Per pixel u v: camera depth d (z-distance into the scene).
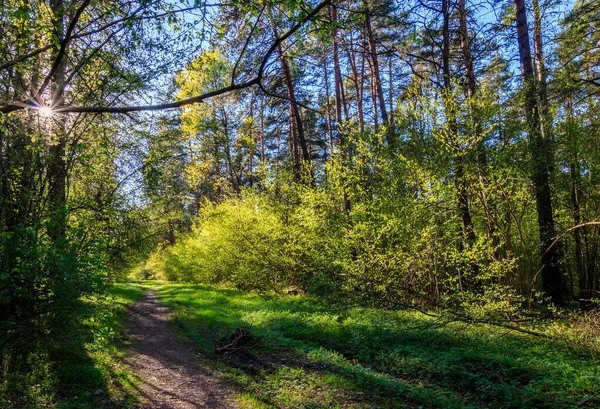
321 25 4.03
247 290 17.17
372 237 11.26
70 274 4.89
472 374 6.74
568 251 12.62
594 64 11.79
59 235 4.99
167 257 26.41
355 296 10.08
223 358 8.32
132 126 8.05
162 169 9.70
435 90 11.18
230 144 22.75
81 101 6.71
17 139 6.31
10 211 5.94
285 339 9.57
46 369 5.71
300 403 5.84
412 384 6.80
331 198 13.41
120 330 10.01
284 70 16.73
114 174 8.79
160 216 10.12
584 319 7.97
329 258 11.47
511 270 10.57
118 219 8.55
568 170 11.48
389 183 11.88
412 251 10.52
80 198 7.78
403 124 11.52
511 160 10.76
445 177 11.20
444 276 11.88
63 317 5.27
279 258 14.70
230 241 16.52
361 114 19.94
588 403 5.35
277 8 3.98
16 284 4.73
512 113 11.15
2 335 4.98
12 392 4.95
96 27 5.27
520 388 6.12
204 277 21.38
